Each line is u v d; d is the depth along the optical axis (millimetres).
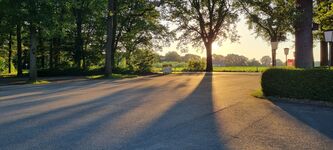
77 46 45062
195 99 14062
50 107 11984
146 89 18750
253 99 13977
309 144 7125
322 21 23641
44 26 26578
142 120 9500
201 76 32438
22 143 7117
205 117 9961
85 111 11055
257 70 46125
